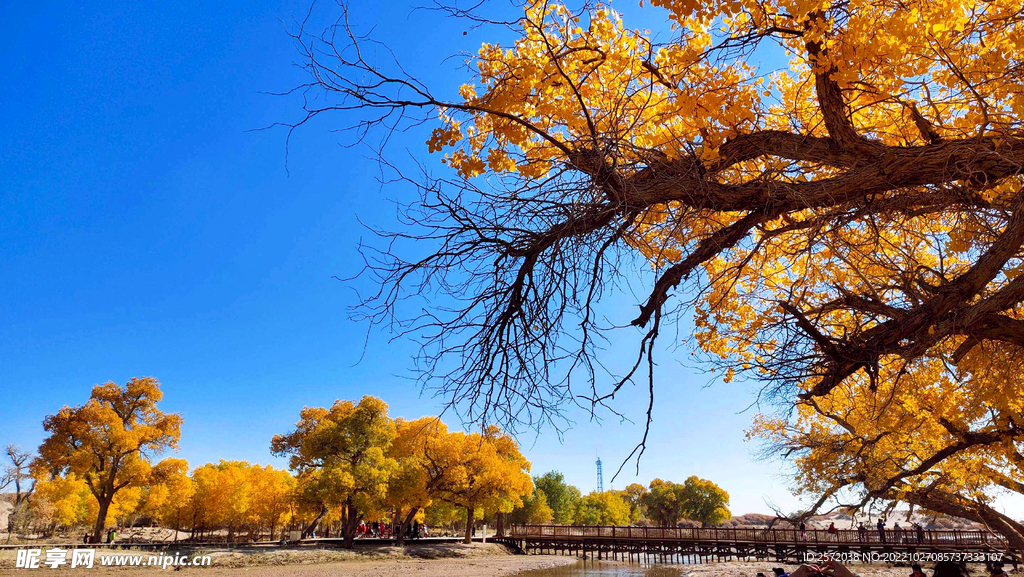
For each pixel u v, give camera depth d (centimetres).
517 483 3712
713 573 2738
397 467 3384
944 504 816
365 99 264
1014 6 328
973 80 330
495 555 3938
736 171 351
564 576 2969
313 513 3416
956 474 802
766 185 287
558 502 6856
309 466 3494
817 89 320
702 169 290
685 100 315
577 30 352
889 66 330
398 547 3475
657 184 281
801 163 329
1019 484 786
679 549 3675
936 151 281
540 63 351
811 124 376
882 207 313
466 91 395
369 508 3144
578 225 267
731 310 485
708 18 320
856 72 300
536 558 3872
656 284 293
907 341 326
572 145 303
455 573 2775
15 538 3625
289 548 3050
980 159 279
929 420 704
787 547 3058
